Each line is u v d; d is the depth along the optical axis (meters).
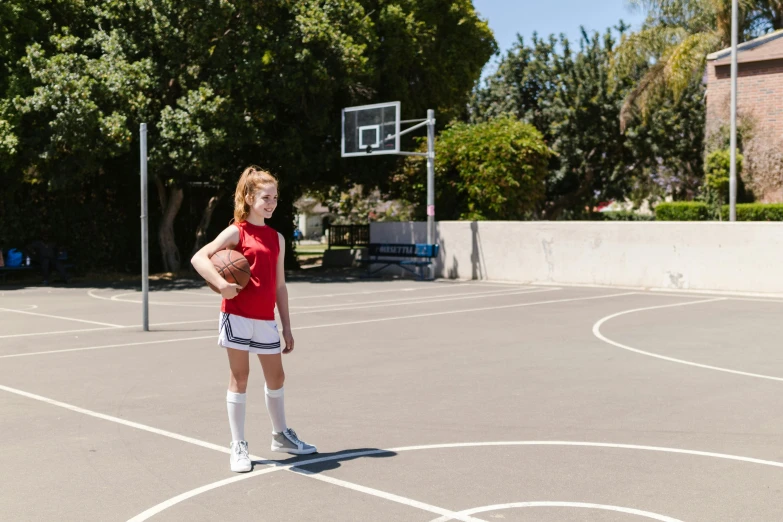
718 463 5.80
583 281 22.38
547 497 5.04
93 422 7.16
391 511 4.80
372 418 7.26
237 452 5.71
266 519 4.69
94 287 23.50
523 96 44.50
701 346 11.51
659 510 4.80
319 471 5.64
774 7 34.19
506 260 24.19
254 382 8.98
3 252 25.38
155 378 9.29
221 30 24.78
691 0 33.47
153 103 25.19
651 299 18.42
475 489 5.21
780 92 26.72
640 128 39.44
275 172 28.92
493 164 27.42
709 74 28.12
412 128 24.77
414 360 10.41
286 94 25.22
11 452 6.20
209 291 22.16
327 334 12.91
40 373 9.66
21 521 4.70
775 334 12.69
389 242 27.61
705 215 26.56
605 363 10.14
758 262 19.17
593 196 43.28
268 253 5.76
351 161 29.50
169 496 5.13
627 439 6.50
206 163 23.86
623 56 34.84
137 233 29.34
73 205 27.34
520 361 10.30
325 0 25.78
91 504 4.98
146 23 24.72
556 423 7.04
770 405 7.74
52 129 23.41
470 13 32.88
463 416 7.32
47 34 25.36
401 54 29.34
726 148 27.45
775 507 4.85
